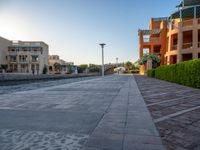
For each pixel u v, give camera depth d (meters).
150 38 46.34
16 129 4.65
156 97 9.80
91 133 4.32
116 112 6.28
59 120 5.41
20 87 17.09
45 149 3.53
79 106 7.39
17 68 80.00
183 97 9.78
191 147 3.65
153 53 44.19
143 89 13.77
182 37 31.73
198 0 30.92
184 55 32.69
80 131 4.46
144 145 3.64
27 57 80.56
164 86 16.20
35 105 7.66
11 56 79.88
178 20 35.34
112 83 20.42
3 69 70.44
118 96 9.91
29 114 6.12
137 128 4.62
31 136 4.18
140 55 46.78
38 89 14.34
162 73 25.72
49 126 4.87
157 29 45.84
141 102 8.09
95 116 5.81
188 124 5.05
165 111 6.54
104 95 10.48
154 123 5.13
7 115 6.00
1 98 9.59
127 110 6.56
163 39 42.91
